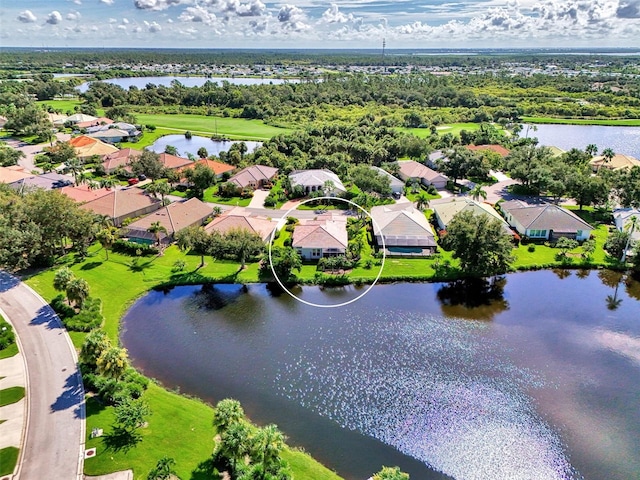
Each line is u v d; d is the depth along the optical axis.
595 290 73.50
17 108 193.62
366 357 57.09
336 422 47.22
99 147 147.12
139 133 187.38
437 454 43.66
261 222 90.75
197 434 43.91
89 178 118.56
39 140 168.12
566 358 57.03
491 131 168.50
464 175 126.19
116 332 61.16
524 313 66.81
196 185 111.12
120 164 133.25
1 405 46.12
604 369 55.16
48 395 47.84
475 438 45.47
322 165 131.88
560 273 78.88
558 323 64.50
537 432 46.19
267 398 50.31
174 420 45.69
